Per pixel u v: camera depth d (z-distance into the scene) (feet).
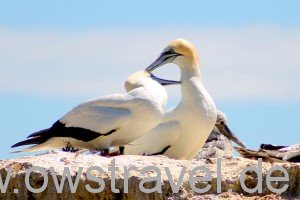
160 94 75.20
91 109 75.31
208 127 79.56
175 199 63.87
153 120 74.90
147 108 74.43
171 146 78.74
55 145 76.69
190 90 79.87
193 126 78.89
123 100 74.79
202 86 80.48
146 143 78.07
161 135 78.28
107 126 74.59
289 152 73.31
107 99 75.15
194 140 79.15
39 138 76.54
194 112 79.05
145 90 74.95
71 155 67.46
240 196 64.75
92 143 75.87
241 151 74.84
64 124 75.92
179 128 78.64
